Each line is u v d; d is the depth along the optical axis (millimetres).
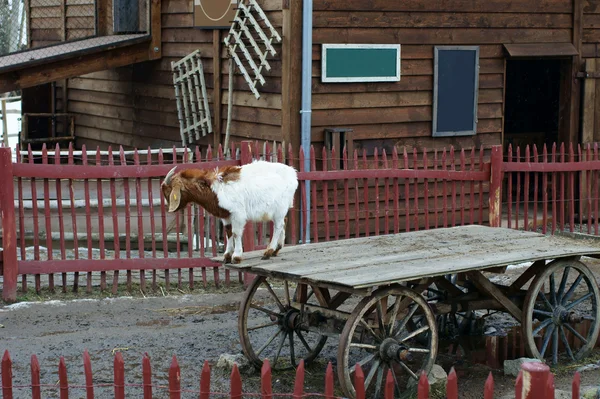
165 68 14766
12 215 9000
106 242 11695
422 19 12375
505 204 15328
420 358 7617
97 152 9312
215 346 7766
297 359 7367
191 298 9422
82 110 17531
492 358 7652
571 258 7195
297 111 11586
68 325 8352
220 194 6375
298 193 11602
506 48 13070
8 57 14539
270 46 11742
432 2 12422
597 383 6859
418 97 12539
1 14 23844
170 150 11438
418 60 12461
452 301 7168
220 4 12969
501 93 13320
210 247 11266
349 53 11789
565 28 13641
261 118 12305
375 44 11984
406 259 6570
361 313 6059
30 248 11219
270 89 12031
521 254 6762
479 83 13078
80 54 13945
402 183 12750
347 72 11805
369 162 12219
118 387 4578
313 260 6609
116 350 7625
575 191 14117
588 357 7551
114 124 16547
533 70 17797
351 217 12250
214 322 8547
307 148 11578
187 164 9539
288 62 11477
